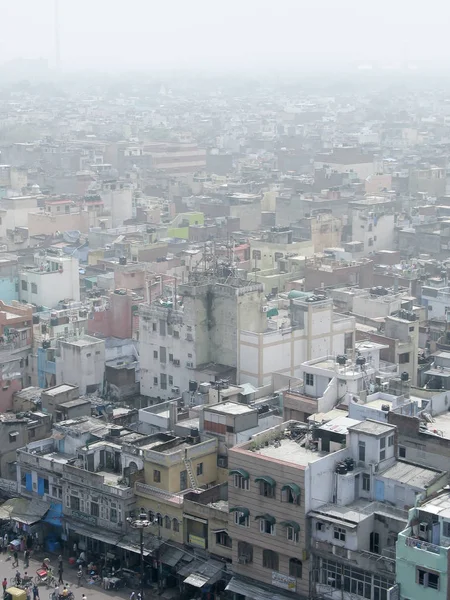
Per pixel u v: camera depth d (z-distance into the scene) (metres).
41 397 167.12
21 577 139.00
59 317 196.88
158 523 136.75
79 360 179.75
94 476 140.88
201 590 132.12
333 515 119.88
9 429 156.88
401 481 121.00
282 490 122.00
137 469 140.00
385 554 116.69
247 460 124.88
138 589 135.88
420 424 133.00
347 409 146.25
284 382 163.88
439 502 114.88
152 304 187.00
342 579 119.50
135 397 185.25
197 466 140.25
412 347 182.88
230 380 174.50
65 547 146.25
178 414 153.38
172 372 180.50
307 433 130.75
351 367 155.38
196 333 176.00
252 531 125.50
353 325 183.62
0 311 188.12
